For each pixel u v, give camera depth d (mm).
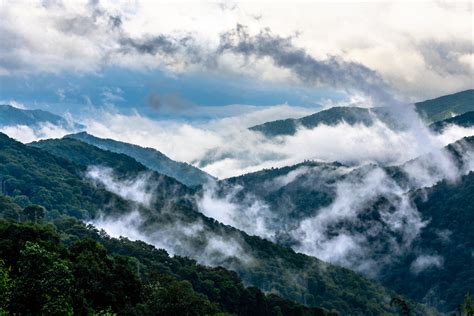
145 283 131625
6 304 77125
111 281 108312
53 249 109000
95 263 108125
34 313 77750
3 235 108250
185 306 112812
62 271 83250
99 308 100375
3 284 78938
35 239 108812
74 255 113875
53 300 77500
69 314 76812
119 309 105812
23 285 78688
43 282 79750
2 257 102938
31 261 81750
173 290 114250
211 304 136000
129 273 114312
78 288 99062
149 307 110125
